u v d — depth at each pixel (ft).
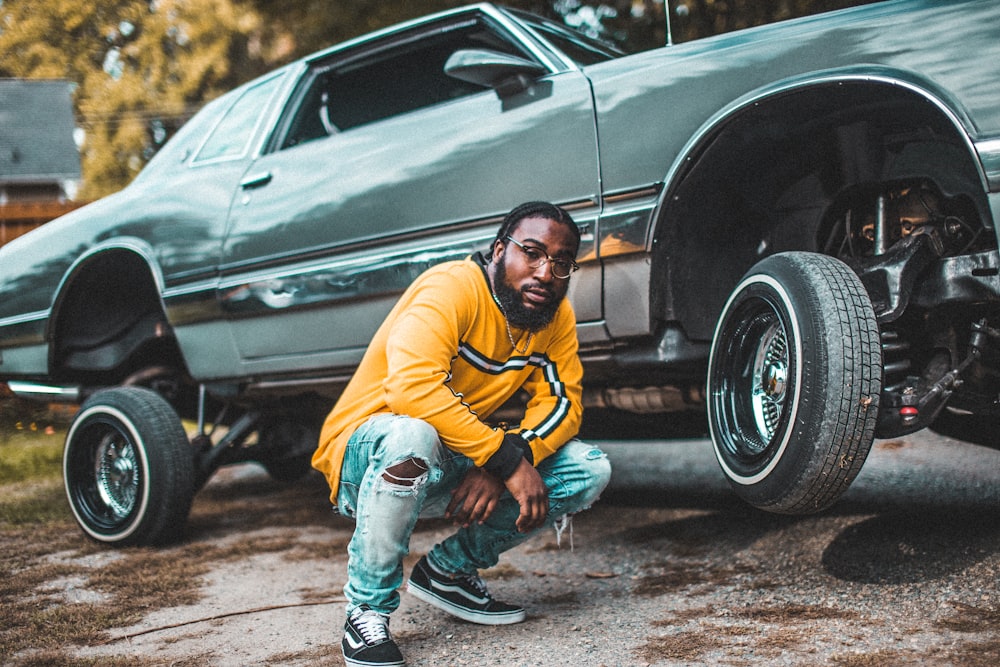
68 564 11.35
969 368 8.09
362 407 7.62
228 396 12.91
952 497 10.68
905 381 7.95
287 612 8.95
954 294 7.62
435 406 7.07
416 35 11.55
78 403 14.05
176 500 11.93
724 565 9.44
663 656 7.02
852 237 8.83
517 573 9.90
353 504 7.59
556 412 7.75
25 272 13.61
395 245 10.64
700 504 12.32
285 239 11.59
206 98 88.74
